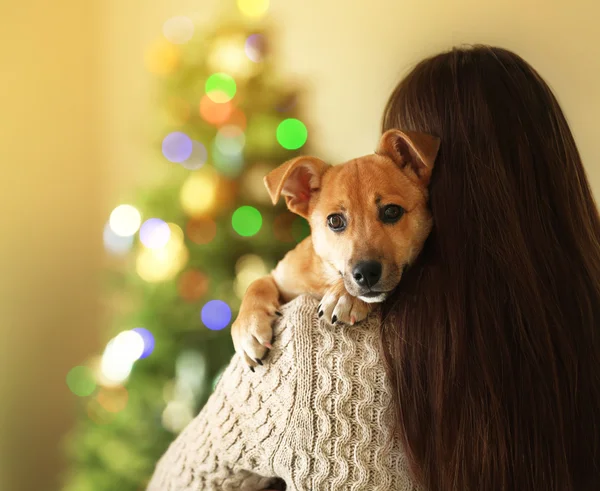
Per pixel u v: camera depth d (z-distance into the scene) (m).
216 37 2.58
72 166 3.35
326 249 1.35
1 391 2.91
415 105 1.20
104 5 3.41
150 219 2.54
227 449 1.16
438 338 1.00
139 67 3.36
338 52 2.77
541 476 1.00
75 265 3.39
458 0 2.38
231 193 2.55
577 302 1.08
